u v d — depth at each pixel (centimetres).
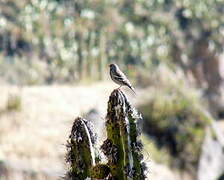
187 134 2598
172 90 2869
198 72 5372
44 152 2169
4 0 5134
